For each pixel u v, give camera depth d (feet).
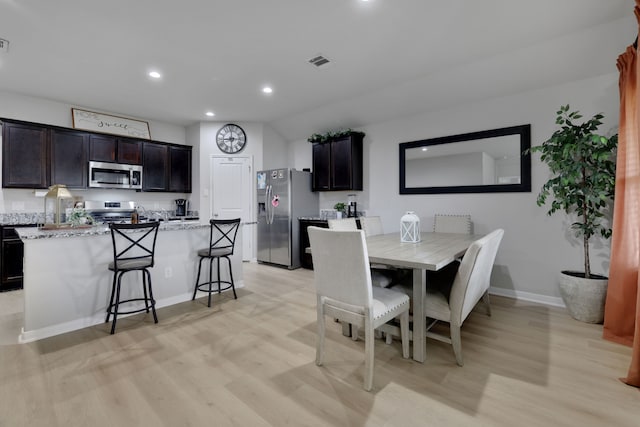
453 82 11.50
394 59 10.16
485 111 11.94
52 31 8.41
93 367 6.46
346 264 5.77
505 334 8.03
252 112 15.90
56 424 4.81
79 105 14.53
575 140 8.84
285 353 7.08
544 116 10.64
